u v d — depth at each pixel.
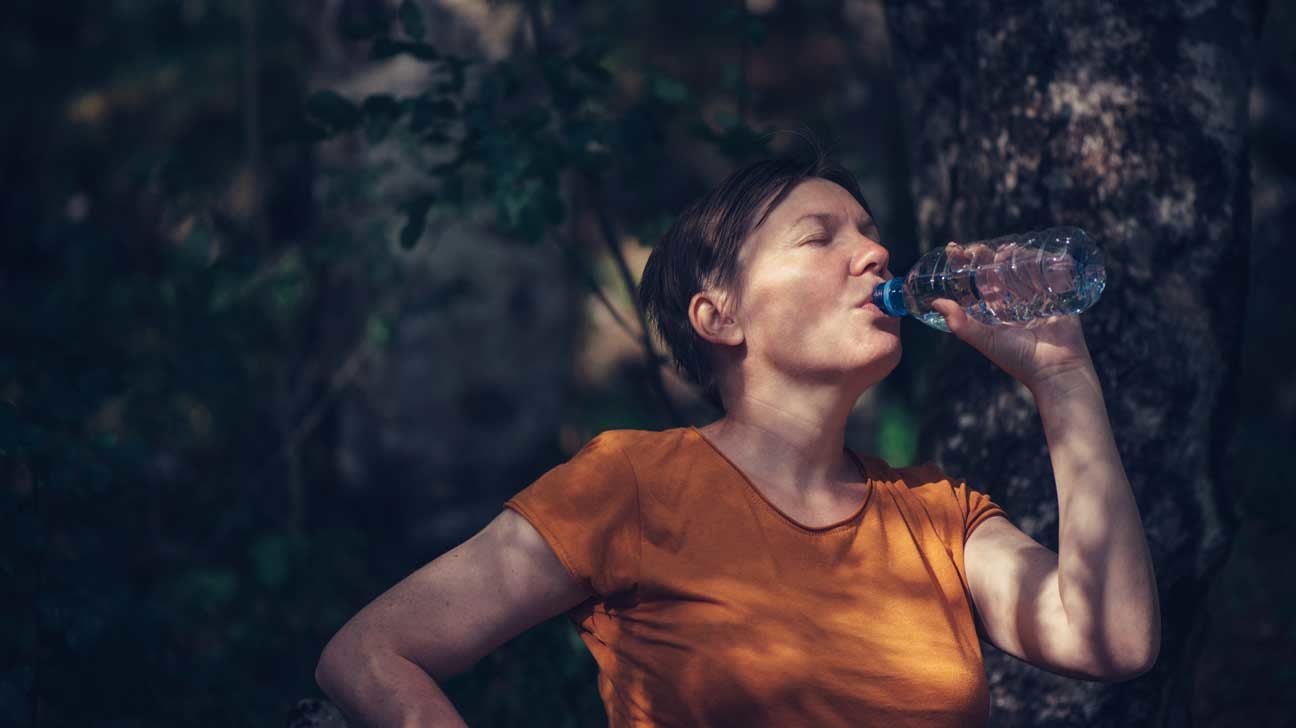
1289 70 10.47
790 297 2.16
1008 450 2.79
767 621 2.00
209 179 6.14
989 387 2.84
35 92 10.80
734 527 2.07
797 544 2.07
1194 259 2.65
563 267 6.25
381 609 2.05
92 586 3.12
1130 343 2.64
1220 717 4.15
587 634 2.15
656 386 3.90
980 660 2.10
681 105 3.99
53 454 3.13
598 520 2.07
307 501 6.03
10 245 6.70
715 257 2.23
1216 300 2.67
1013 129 2.73
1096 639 2.04
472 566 2.07
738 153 3.85
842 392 2.17
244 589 4.55
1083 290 2.31
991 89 2.77
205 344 5.04
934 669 2.02
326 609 4.52
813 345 2.15
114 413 4.73
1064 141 2.69
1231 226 2.68
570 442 8.49
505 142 3.67
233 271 5.13
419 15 3.83
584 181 4.17
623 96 8.66
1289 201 11.21
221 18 10.53
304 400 6.22
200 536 5.21
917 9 3.00
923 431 3.00
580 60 3.87
